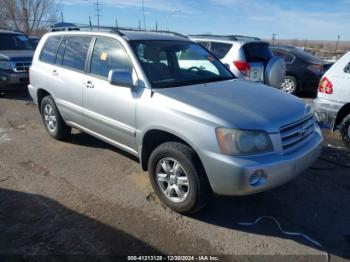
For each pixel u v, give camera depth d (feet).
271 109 10.65
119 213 11.19
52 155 15.98
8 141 17.83
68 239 9.82
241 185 9.45
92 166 14.79
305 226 10.80
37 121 21.66
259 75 24.72
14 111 24.26
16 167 14.61
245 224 10.82
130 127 12.37
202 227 10.60
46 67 17.15
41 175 13.85
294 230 10.59
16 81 28.14
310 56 33.09
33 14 121.90
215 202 12.03
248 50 24.38
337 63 17.80
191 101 10.71
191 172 10.28
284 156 9.94
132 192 12.57
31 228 10.28
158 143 12.23
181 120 10.34
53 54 17.01
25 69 28.73
